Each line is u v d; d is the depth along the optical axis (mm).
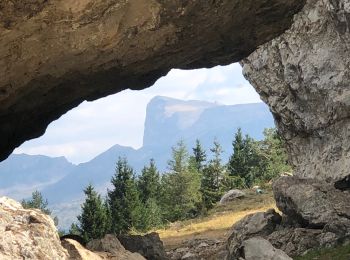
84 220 57000
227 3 15078
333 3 27203
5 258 9156
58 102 17484
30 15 11711
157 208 64375
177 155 66500
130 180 61906
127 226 59125
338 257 18469
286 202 22938
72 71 15125
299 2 17125
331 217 21297
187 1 14008
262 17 16906
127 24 13641
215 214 47656
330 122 29906
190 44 16422
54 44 13078
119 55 15000
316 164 31250
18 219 10445
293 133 33281
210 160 69125
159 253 17594
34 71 14023
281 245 21234
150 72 18047
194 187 64250
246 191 58188
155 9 13664
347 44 27938
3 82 13750
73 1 11844
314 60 29938
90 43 13562
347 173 28859
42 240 10195
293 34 30656
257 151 75125
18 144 19219
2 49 12383
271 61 32625
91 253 12516
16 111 16562
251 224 22953
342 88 28844
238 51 18516
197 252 27516
